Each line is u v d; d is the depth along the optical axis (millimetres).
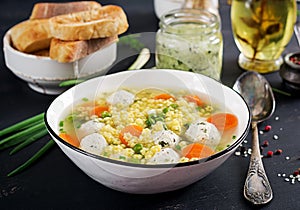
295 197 572
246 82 727
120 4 1036
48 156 635
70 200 571
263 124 687
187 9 763
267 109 700
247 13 759
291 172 606
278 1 743
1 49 874
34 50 754
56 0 1074
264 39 771
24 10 1020
